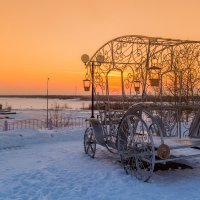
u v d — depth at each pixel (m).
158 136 7.98
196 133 7.64
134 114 7.16
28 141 12.38
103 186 6.42
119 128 7.51
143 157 6.84
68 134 13.70
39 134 12.95
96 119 9.18
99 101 9.10
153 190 6.12
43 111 64.25
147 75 8.22
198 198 5.63
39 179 6.91
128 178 6.96
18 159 9.25
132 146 7.09
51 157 9.48
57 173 7.45
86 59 9.79
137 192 6.01
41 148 11.30
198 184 6.52
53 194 5.91
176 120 8.48
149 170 6.79
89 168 7.96
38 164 8.48
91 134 9.52
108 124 8.58
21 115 49.00
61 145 11.96
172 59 9.02
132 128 7.21
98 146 11.28
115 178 6.98
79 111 55.78
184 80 9.44
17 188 6.28
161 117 8.25
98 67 9.22
